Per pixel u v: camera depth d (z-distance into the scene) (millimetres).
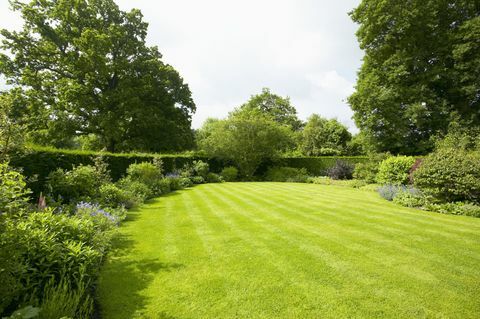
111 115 17984
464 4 15180
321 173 21031
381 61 17953
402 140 16859
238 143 19141
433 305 2773
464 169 7816
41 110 18000
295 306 2768
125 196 7953
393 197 9117
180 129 23344
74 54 17984
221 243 4742
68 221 3992
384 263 3834
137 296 2998
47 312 2234
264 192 11578
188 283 3281
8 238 2381
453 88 15680
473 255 4148
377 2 16531
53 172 7125
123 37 20234
